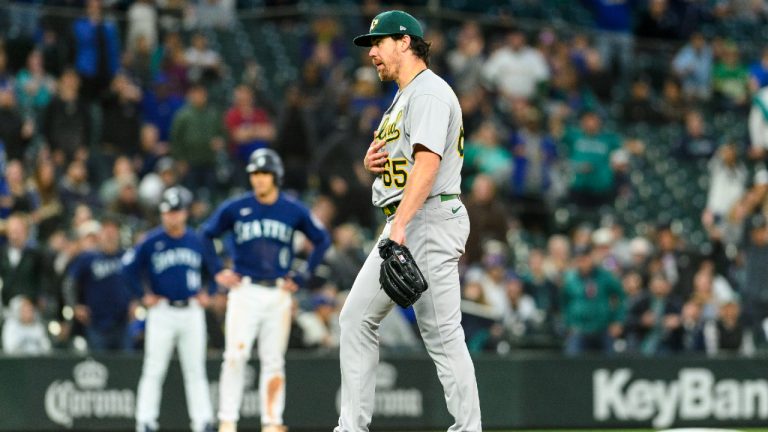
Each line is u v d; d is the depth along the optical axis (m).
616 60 59.94
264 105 52.06
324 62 54.75
